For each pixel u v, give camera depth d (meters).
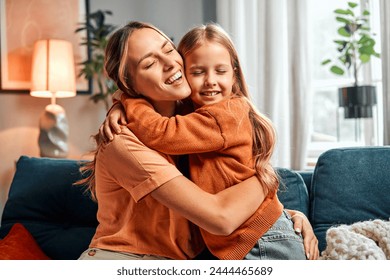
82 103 4.06
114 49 1.48
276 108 3.64
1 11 3.79
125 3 4.18
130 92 1.48
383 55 3.13
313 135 3.90
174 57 1.45
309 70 3.55
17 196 2.20
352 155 1.96
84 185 2.06
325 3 3.82
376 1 3.52
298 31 3.53
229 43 1.53
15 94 3.85
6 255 1.85
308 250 1.49
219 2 3.97
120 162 1.37
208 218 1.31
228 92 1.49
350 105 3.09
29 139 3.89
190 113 1.51
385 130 3.14
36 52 3.52
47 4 3.91
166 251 1.47
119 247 1.46
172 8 4.30
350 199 1.88
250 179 1.40
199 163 1.43
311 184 2.07
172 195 1.33
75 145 4.05
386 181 1.87
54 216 2.16
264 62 3.68
